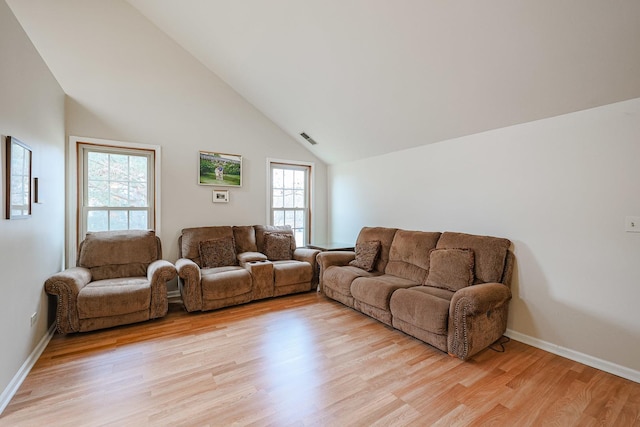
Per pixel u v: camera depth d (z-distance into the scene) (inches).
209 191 164.7
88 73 133.8
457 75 99.0
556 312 96.9
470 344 88.4
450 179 130.7
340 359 91.0
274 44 123.3
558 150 96.0
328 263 151.4
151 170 151.1
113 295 109.0
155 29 148.2
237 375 81.9
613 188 85.1
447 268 111.0
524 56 83.7
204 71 162.6
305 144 195.2
